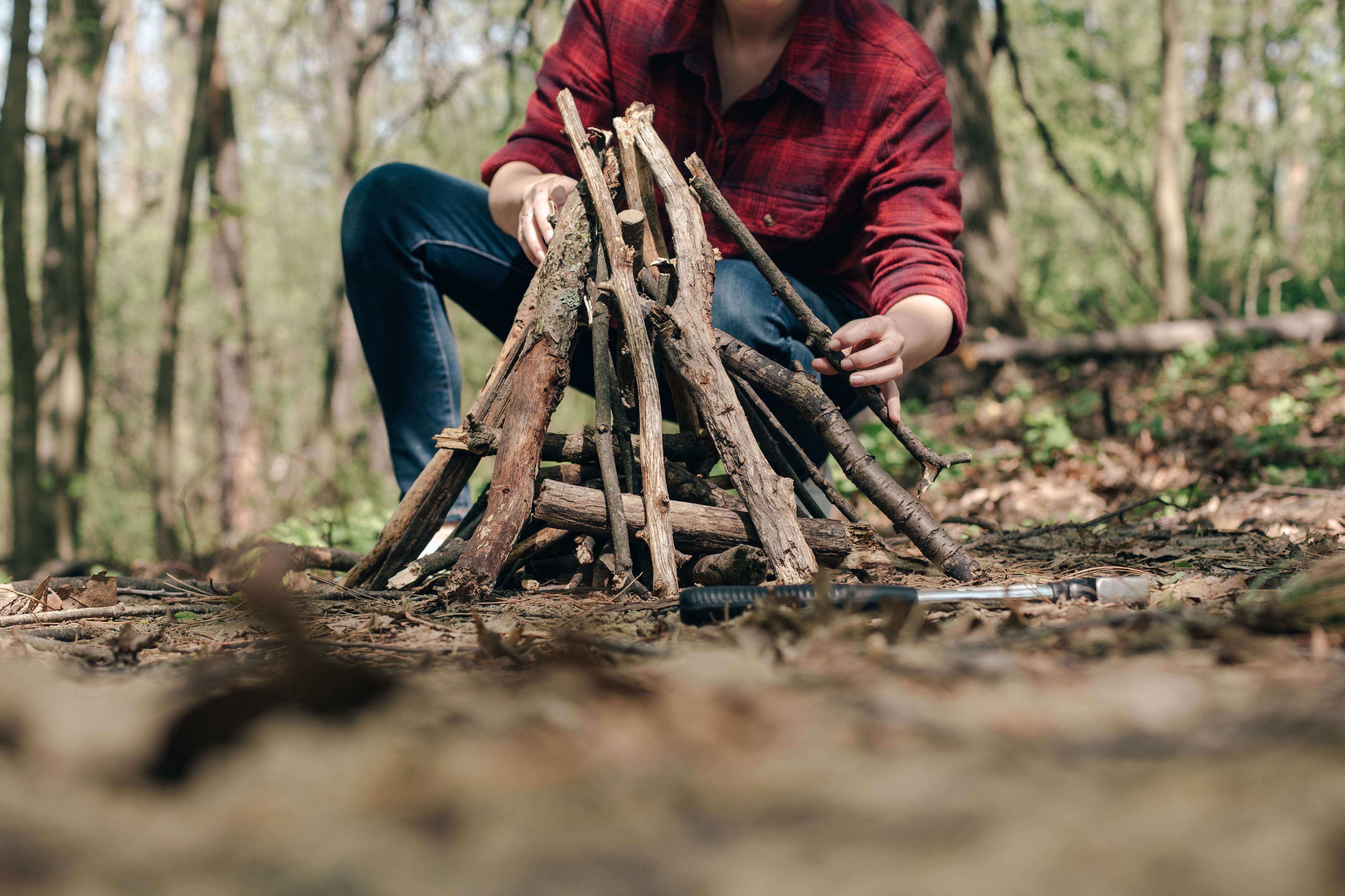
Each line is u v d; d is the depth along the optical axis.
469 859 0.55
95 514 14.21
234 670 1.11
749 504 1.88
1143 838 0.54
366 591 1.95
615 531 1.93
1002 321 8.88
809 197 2.50
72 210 9.88
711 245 2.12
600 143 2.16
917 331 2.18
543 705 0.82
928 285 2.27
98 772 0.72
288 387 20.22
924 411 8.11
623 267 1.99
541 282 2.08
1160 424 5.49
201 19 9.48
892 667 0.98
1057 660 1.06
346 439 14.36
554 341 1.97
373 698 0.83
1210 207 19.03
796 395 2.06
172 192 14.59
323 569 2.38
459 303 2.92
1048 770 0.66
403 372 2.68
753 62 2.49
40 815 0.64
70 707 0.82
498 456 1.93
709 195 2.04
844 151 2.47
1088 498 4.84
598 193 2.04
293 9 11.21
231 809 0.64
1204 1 15.77
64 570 7.52
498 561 1.82
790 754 0.72
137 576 3.44
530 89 9.46
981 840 0.55
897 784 0.64
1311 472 4.68
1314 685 0.89
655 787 0.66
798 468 2.52
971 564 1.98
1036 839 0.54
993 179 8.93
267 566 1.94
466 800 0.64
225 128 12.88
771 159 2.49
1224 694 0.86
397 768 0.69
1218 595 1.64
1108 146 13.49
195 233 10.91
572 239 2.08
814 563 1.84
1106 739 0.73
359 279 2.67
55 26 9.84
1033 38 14.47
